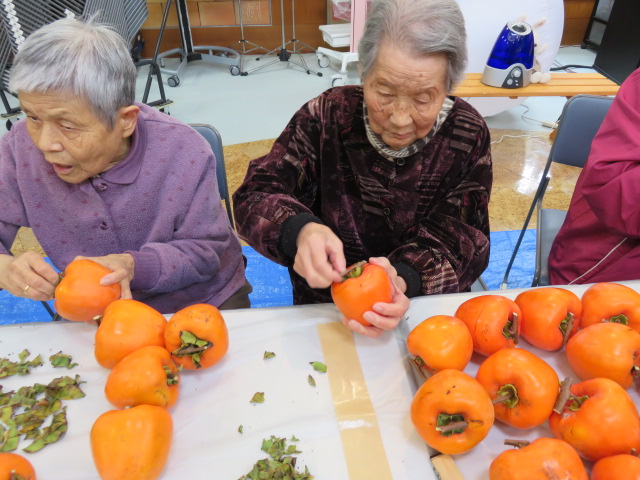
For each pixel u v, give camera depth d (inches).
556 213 73.9
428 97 36.2
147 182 44.4
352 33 148.2
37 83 32.8
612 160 49.1
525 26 104.9
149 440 26.2
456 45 34.3
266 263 95.7
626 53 171.2
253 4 201.6
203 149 46.0
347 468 28.4
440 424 27.2
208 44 209.0
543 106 163.5
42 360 34.6
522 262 95.4
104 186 43.2
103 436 26.2
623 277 53.2
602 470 25.9
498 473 25.5
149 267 41.6
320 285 34.8
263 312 38.5
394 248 50.1
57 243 45.9
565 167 125.6
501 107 141.7
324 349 35.4
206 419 30.9
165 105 145.6
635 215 47.9
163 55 189.8
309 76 187.2
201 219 46.9
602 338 31.5
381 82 36.0
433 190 46.1
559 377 33.5
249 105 161.3
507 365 29.4
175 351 31.8
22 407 31.5
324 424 30.6
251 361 34.6
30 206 43.9
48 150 36.4
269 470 27.6
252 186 45.7
